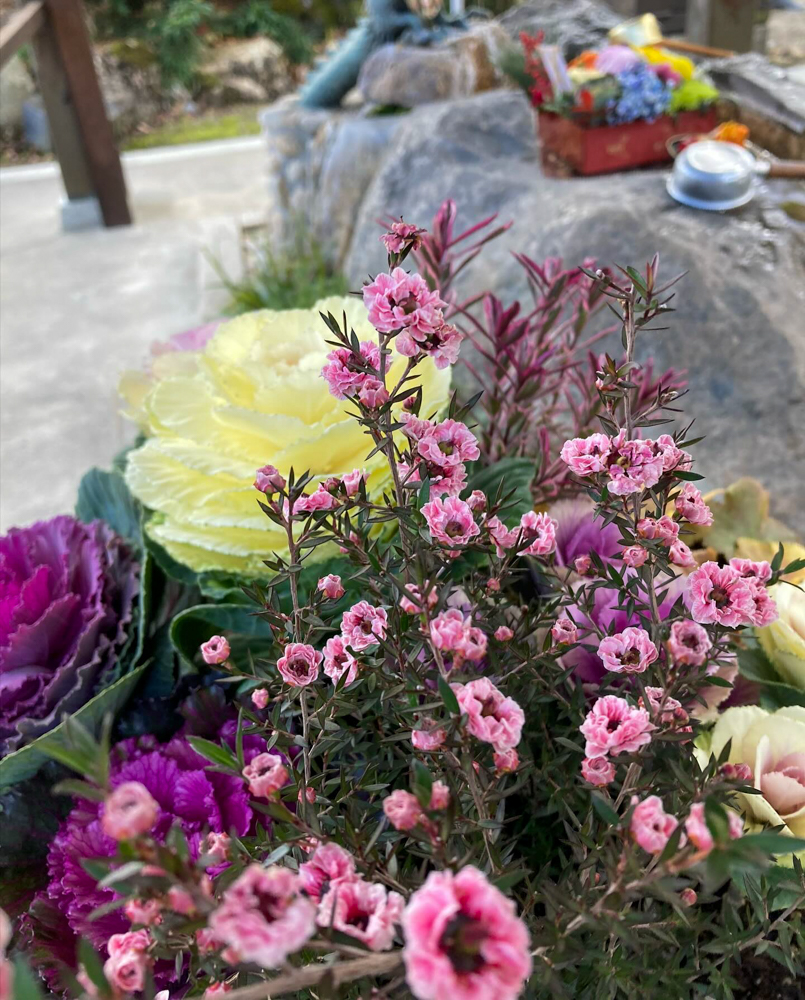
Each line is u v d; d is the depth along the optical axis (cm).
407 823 18
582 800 28
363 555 26
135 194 180
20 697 40
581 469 23
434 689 26
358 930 16
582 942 24
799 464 54
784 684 38
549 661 27
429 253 46
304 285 107
